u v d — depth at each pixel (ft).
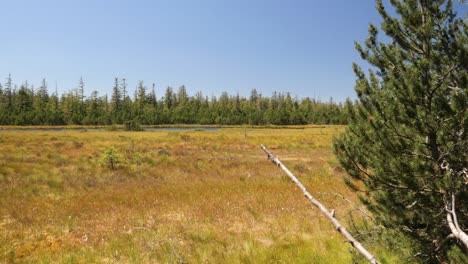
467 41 16.49
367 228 21.70
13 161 84.99
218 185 57.67
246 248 26.81
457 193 15.75
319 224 32.71
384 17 18.53
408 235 18.17
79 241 31.40
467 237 6.91
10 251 28.53
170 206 43.01
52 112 368.89
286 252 25.79
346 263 21.20
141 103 457.68
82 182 60.13
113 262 25.81
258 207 41.57
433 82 16.40
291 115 406.00
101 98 468.34
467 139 16.15
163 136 184.85
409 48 17.95
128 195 50.65
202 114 423.64
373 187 19.42
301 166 77.66
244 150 122.31
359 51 19.45
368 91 18.94
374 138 18.12
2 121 342.85
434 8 17.17
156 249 27.84
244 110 449.89
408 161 16.76
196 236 30.73
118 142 144.05
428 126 15.69
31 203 46.01
